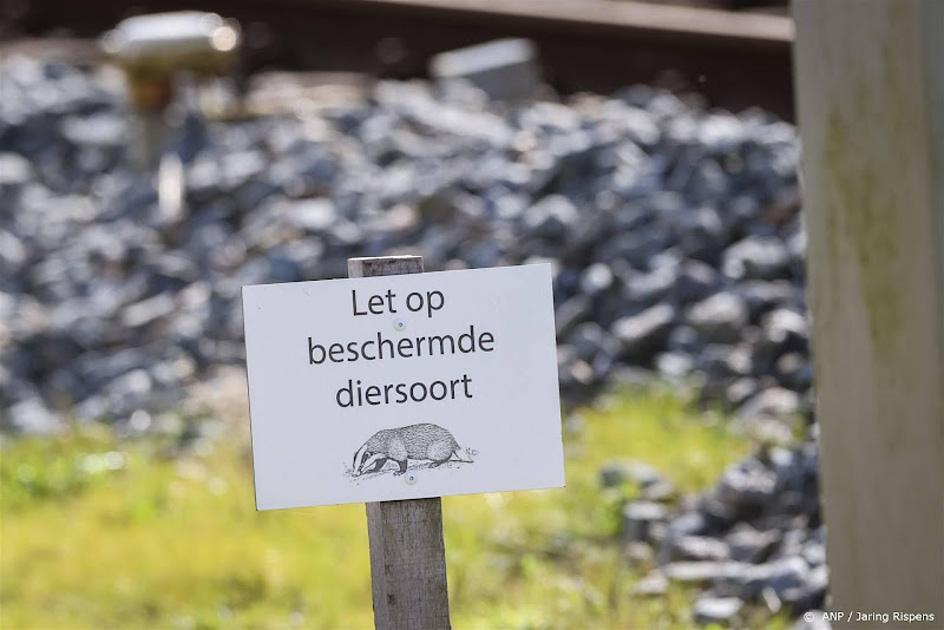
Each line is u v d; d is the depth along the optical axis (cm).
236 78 1931
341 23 1989
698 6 2039
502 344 430
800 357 1095
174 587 810
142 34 1641
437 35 1969
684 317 1183
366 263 429
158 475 1028
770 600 705
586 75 1903
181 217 1509
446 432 429
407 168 1498
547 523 853
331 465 425
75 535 907
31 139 1766
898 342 465
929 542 450
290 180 1516
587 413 1081
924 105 440
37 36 2112
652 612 711
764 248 1230
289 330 425
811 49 522
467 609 746
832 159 507
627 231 1283
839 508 517
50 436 1166
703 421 1029
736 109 1830
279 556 841
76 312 1391
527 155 1463
